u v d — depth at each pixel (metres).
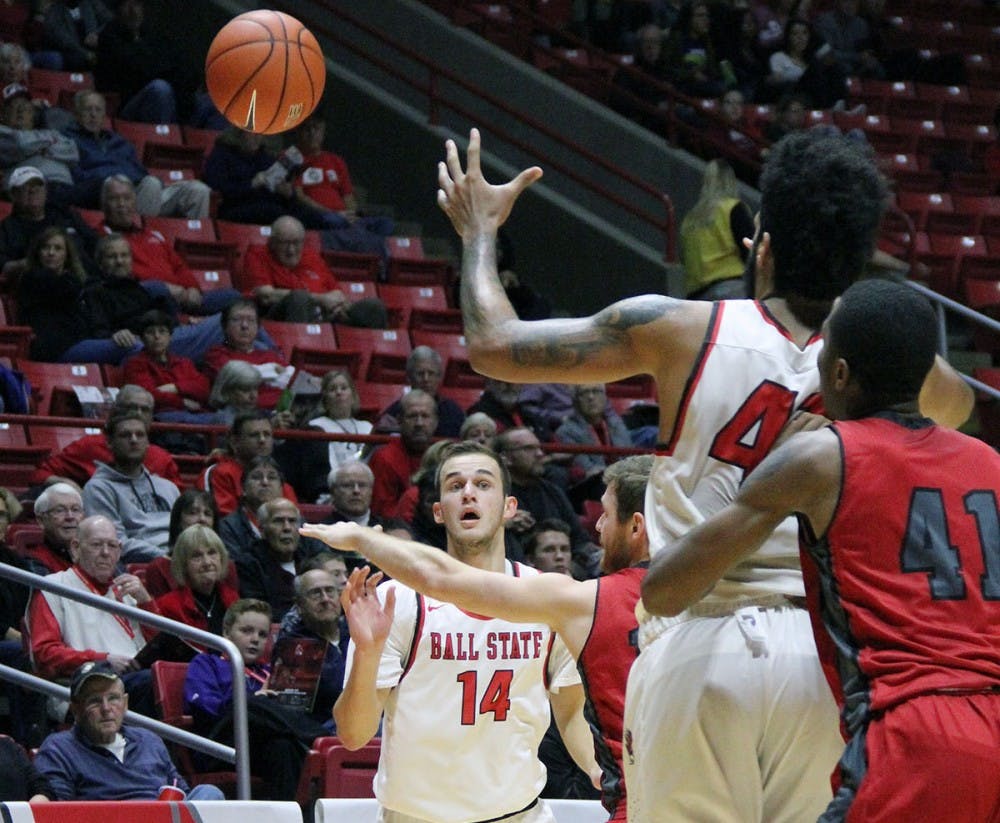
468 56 24.50
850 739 4.34
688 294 20.62
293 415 16.39
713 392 4.68
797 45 27.45
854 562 4.38
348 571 13.45
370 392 18.23
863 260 4.77
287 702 11.35
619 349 4.78
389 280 21.20
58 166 19.53
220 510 14.38
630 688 4.84
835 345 4.57
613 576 6.50
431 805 7.43
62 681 11.66
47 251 17.20
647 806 4.69
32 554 12.86
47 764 10.11
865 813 4.20
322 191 21.62
